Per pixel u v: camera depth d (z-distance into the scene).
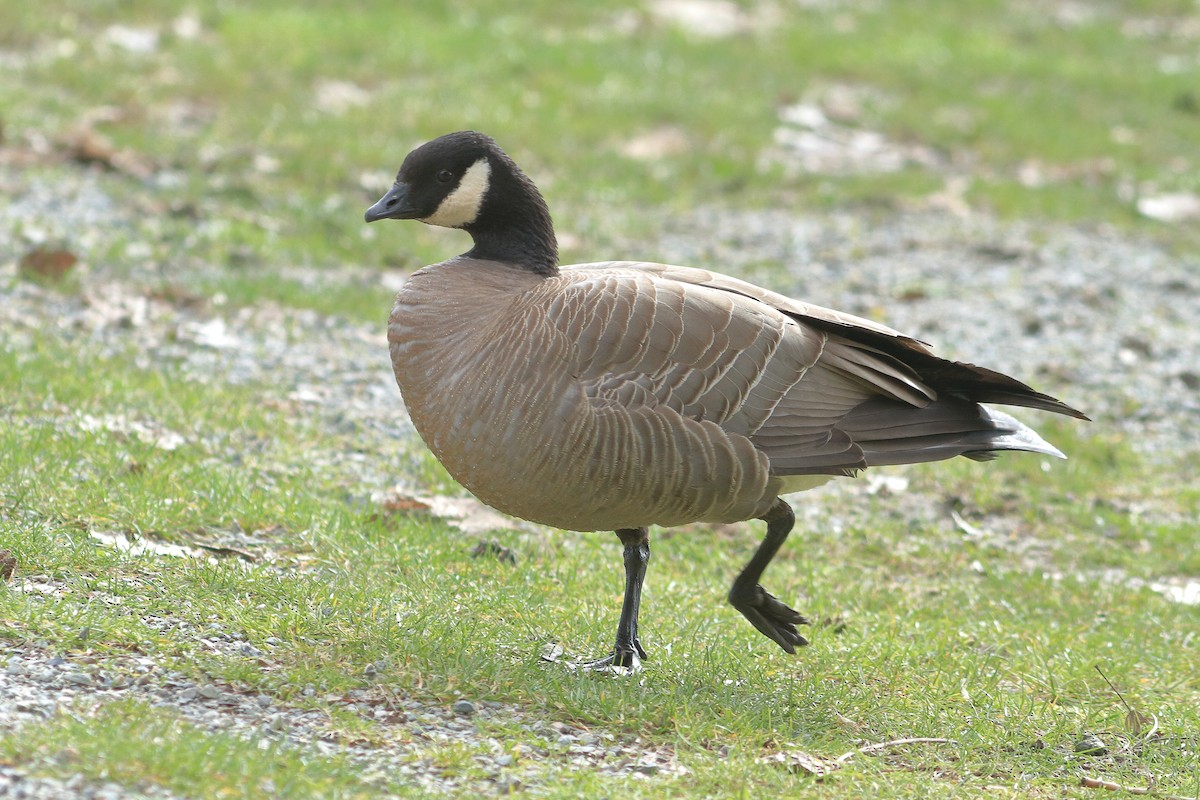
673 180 22.59
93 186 19.03
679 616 10.55
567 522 9.30
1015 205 22.41
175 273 16.67
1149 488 14.45
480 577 10.66
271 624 8.98
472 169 10.02
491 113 23.91
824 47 30.22
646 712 8.54
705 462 8.95
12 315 14.77
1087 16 35.97
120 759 6.93
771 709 8.89
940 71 29.58
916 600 11.63
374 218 10.07
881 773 8.27
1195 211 23.06
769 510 9.45
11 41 24.66
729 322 9.20
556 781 7.55
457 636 9.22
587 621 10.17
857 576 12.05
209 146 21.12
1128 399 16.16
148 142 20.84
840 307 18.05
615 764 7.91
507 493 9.05
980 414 9.52
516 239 10.15
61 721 7.25
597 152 23.27
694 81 26.92
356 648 8.83
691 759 8.03
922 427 9.38
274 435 12.95
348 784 7.16
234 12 27.45
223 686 8.11
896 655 10.17
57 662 8.02
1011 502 13.88
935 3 35.53
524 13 30.44
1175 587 12.36
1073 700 9.80
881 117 26.41
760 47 29.94
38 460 11.10
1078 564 12.78
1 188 18.30
